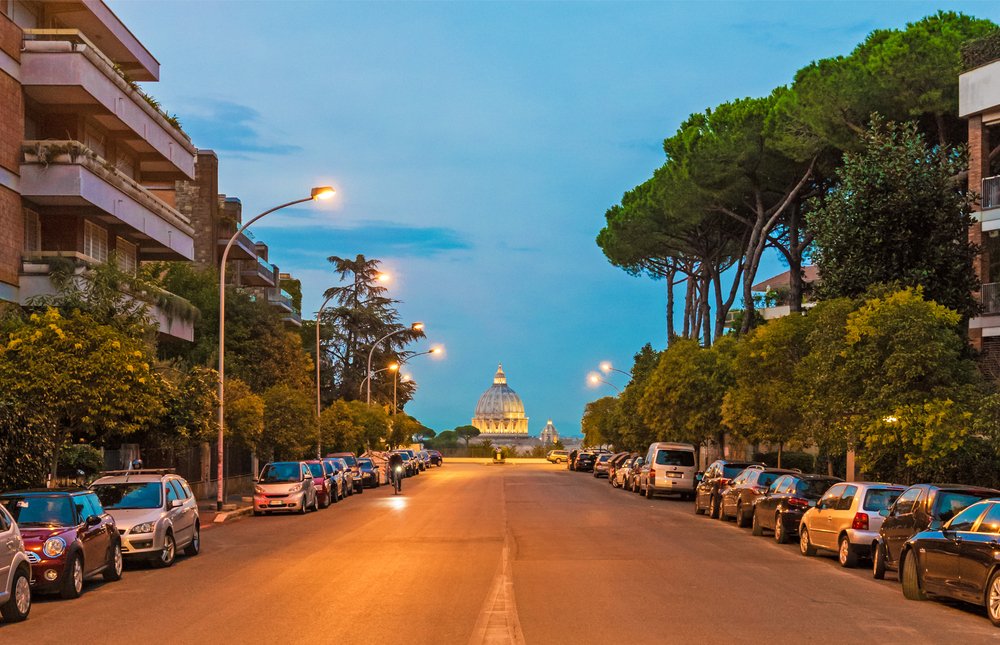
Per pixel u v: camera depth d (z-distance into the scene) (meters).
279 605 14.08
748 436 37.00
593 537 25.23
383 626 12.21
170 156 39.66
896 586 16.91
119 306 27.41
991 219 33.88
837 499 20.47
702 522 31.45
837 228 29.27
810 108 38.12
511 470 96.88
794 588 16.05
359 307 88.75
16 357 22.62
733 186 46.28
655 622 12.48
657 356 69.88
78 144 30.50
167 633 11.98
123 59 38.34
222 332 35.25
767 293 71.62
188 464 40.38
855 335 23.98
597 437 105.44
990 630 12.47
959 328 29.23
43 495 16.27
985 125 34.53
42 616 13.78
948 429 22.03
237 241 59.22
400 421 86.88
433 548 22.42
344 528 28.70
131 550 19.06
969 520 14.30
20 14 32.34
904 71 35.19
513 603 14.08
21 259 30.30
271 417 45.44
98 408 22.89
